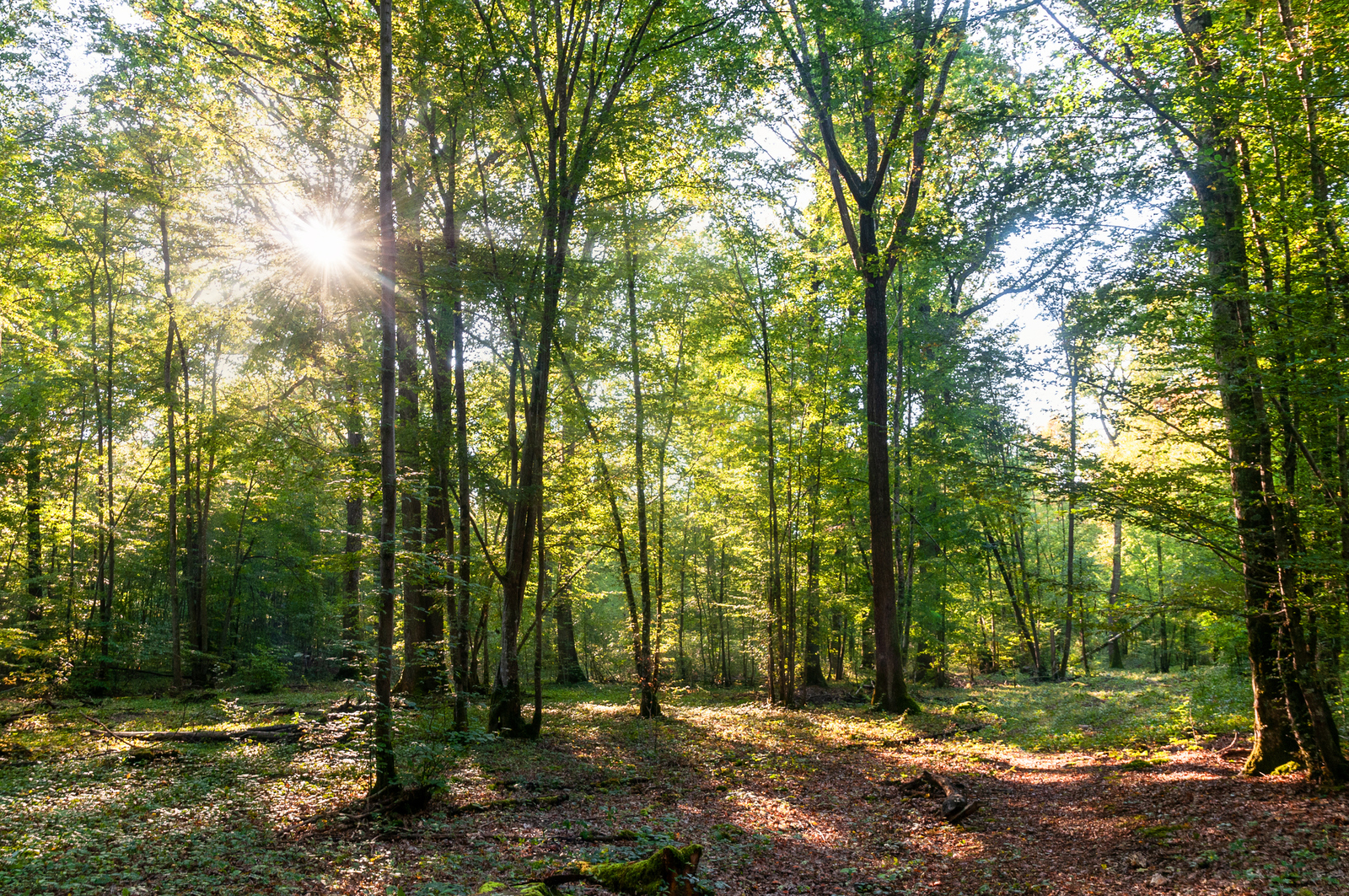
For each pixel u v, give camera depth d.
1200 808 8.65
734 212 19.67
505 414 17.55
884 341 19.81
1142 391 9.55
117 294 23.94
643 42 15.38
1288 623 8.46
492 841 8.19
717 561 32.22
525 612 27.03
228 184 14.80
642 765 12.83
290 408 16.42
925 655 30.77
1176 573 30.22
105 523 23.94
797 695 23.11
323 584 30.97
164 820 8.24
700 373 23.75
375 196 12.98
